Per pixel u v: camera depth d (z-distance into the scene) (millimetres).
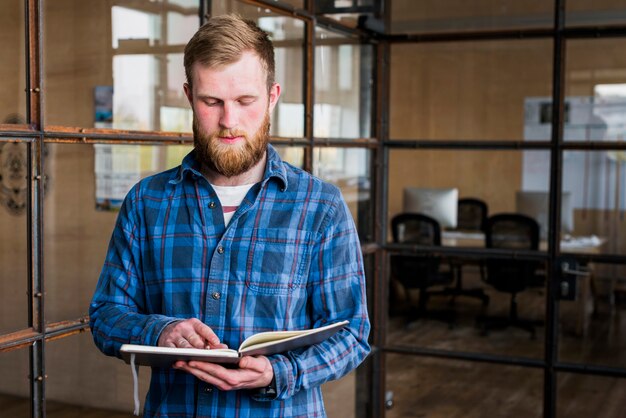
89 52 3119
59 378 2590
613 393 3773
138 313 1536
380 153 4004
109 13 3096
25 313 2309
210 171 1542
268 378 1374
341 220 1535
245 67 1410
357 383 3986
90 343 2668
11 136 2053
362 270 1566
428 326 4082
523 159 7609
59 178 3088
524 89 7422
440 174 7793
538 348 3928
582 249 3934
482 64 7344
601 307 3797
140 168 3178
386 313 4102
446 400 4016
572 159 4852
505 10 3801
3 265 2664
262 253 1494
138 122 3092
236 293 1486
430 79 7340
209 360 1314
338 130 3654
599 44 3875
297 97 3312
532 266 3930
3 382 2143
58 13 3152
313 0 3354
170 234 1532
